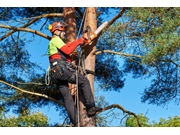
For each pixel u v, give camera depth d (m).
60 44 6.27
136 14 6.80
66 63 6.25
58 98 11.19
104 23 6.62
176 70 8.90
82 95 6.68
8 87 10.95
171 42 6.59
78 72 6.32
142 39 7.04
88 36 6.46
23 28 8.77
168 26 6.77
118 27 7.00
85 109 6.58
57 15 9.02
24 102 11.30
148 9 6.86
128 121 8.80
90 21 7.25
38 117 11.02
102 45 10.34
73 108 6.41
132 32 7.22
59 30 6.53
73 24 8.41
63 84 6.44
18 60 10.97
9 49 10.90
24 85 10.94
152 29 6.89
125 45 7.54
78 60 6.82
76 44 6.25
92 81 6.90
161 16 6.91
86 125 6.48
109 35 7.16
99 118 9.11
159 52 6.69
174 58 7.02
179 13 6.91
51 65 6.31
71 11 8.48
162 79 9.66
